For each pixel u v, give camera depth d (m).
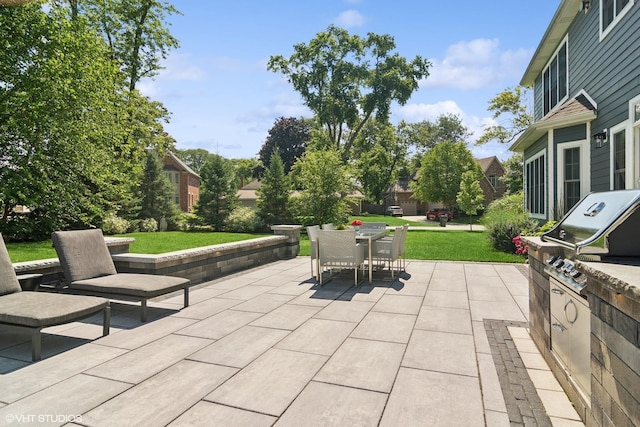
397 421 2.20
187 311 4.54
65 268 4.38
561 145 8.68
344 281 6.27
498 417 2.25
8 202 10.30
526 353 3.23
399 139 41.41
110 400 2.44
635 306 1.42
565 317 2.53
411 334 3.71
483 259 8.71
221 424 2.16
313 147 27.50
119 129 11.81
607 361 1.71
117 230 16.97
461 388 2.61
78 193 10.63
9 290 3.77
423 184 31.39
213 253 6.57
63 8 10.12
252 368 2.93
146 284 4.30
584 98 8.48
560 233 2.87
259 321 4.13
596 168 7.78
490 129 25.00
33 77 8.99
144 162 18.88
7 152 9.42
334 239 5.88
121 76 12.30
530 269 3.68
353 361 3.06
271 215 20.47
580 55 8.82
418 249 10.62
